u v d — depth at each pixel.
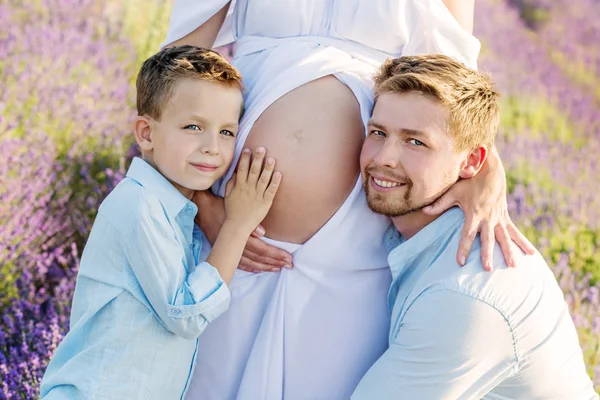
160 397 2.03
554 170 4.57
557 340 2.01
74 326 2.04
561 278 3.73
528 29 5.95
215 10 2.35
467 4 2.55
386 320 2.18
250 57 2.30
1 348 3.08
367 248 2.12
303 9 2.25
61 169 3.66
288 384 2.14
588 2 6.05
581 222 4.13
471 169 2.05
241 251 2.04
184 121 1.96
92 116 3.91
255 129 2.11
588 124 5.13
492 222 2.01
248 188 2.04
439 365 1.91
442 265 1.97
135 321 1.97
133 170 2.04
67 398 2.00
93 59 4.21
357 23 2.24
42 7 4.41
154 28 4.30
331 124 2.09
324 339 2.13
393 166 1.94
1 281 3.27
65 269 3.46
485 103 1.99
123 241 1.96
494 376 1.95
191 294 1.93
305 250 2.09
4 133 3.72
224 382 2.18
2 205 3.43
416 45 2.34
